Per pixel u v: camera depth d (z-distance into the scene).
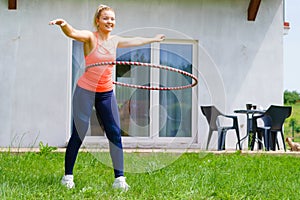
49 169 5.70
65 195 4.24
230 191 4.66
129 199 4.20
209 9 9.28
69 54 8.96
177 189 4.64
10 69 8.82
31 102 8.85
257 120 9.34
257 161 6.99
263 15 9.44
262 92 9.41
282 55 9.46
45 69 8.89
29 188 4.41
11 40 8.84
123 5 9.08
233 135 9.25
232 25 9.34
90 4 8.99
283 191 4.80
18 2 8.86
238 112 8.50
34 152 7.34
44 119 8.88
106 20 4.46
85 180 4.94
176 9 9.20
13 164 6.00
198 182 5.07
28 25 8.88
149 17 9.15
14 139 8.79
